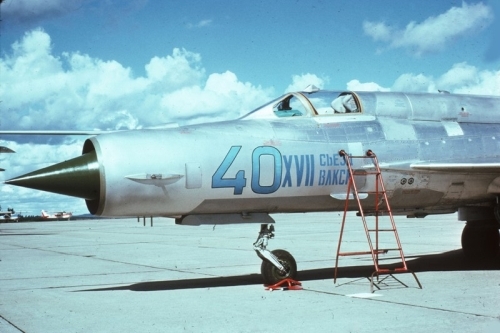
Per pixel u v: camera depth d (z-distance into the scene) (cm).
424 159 940
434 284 838
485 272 968
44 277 1034
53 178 761
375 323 587
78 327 610
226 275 1002
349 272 1012
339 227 2591
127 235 2481
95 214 812
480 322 578
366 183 909
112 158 782
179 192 806
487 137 1001
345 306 684
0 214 5750
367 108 957
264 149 852
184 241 1936
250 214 880
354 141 909
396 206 963
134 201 790
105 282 952
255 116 927
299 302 721
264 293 802
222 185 825
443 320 591
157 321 631
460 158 962
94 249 1675
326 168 879
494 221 1130
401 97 991
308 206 898
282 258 856
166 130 845
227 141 841
